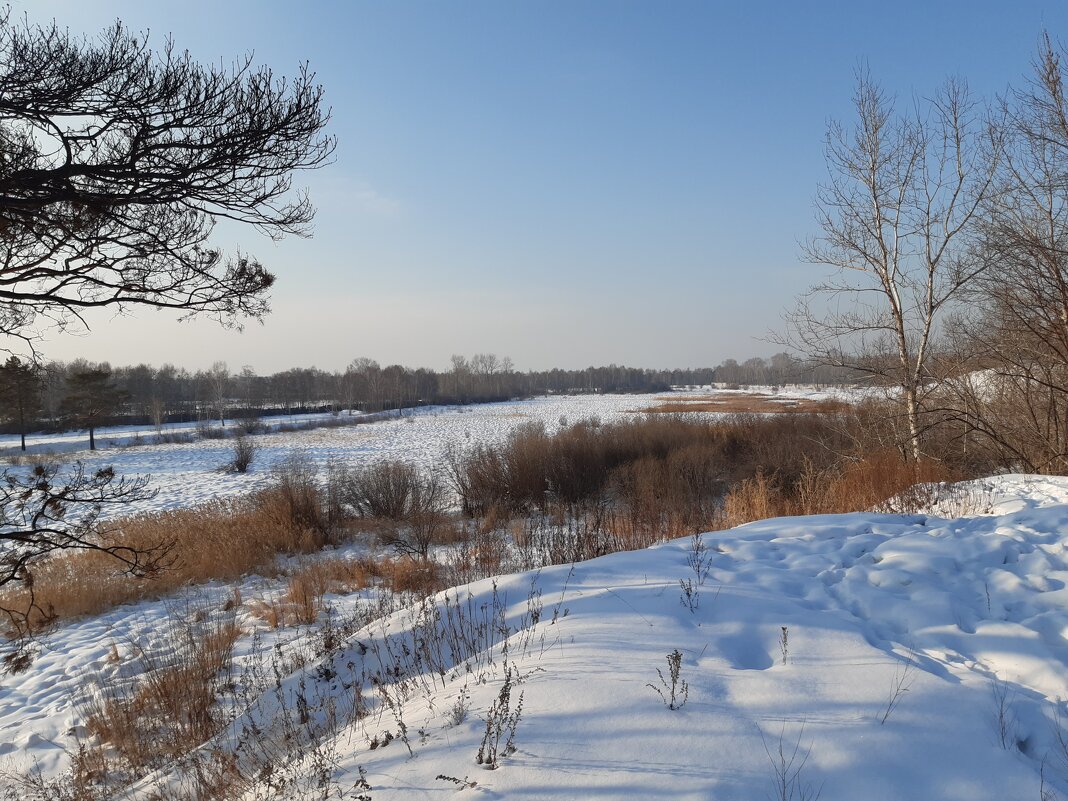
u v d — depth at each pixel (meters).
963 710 3.01
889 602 4.38
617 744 2.75
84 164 4.38
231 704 5.45
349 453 30.92
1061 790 2.54
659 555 5.68
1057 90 9.93
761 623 4.04
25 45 4.05
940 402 12.18
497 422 51.22
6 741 5.34
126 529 12.41
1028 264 10.17
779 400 59.91
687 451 18.20
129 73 4.31
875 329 12.34
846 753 2.68
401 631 5.34
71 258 5.10
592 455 17.50
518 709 2.93
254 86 4.80
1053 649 3.59
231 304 5.66
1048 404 11.15
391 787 2.63
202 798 3.80
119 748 4.99
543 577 5.41
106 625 8.30
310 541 12.70
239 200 5.13
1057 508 6.15
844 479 10.62
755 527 6.69
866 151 12.18
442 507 16.02
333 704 4.36
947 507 7.78
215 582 10.43
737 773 2.56
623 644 3.77
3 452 34.25
